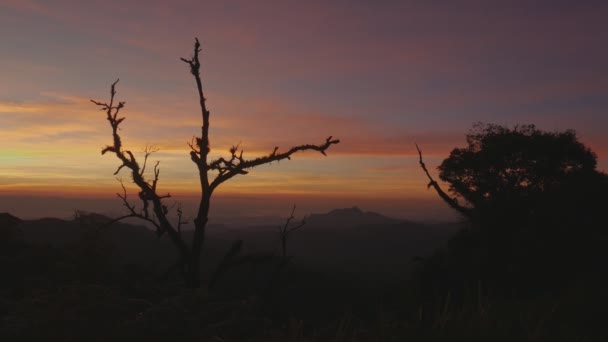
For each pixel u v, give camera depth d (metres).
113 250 15.20
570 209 27.53
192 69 27.44
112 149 27.25
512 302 5.59
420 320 4.88
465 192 32.62
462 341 4.61
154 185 27.56
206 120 27.64
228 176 27.72
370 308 5.31
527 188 40.72
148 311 8.74
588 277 8.35
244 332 8.31
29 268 15.09
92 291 8.48
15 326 7.69
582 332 5.20
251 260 27.05
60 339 7.67
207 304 9.73
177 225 27.78
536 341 4.68
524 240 23.20
